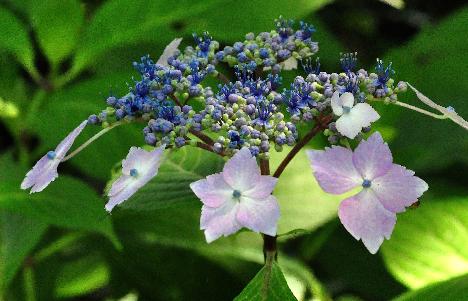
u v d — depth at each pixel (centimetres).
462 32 69
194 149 57
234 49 55
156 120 51
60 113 64
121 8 62
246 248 66
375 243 48
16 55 65
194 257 69
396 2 59
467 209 65
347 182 48
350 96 50
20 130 66
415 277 64
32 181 52
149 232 65
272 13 63
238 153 48
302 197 62
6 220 62
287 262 66
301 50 55
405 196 48
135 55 69
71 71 65
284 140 51
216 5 63
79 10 64
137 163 49
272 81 53
